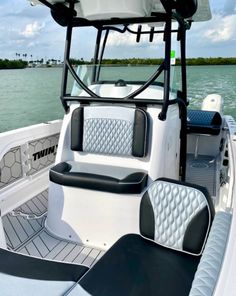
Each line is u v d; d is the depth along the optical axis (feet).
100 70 7.36
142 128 6.22
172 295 3.52
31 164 8.04
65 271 3.39
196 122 10.78
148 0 6.07
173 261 4.14
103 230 6.06
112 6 5.99
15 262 3.48
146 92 6.68
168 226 4.37
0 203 6.97
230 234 3.17
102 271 3.86
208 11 7.81
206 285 2.43
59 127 9.15
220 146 11.18
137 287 3.62
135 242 4.58
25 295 2.98
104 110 6.60
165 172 6.43
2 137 6.81
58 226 6.36
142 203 4.61
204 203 4.12
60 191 6.25
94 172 6.23
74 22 6.97
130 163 6.61
